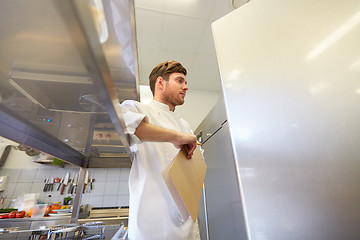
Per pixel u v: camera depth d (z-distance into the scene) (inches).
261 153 24.4
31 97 16.0
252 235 22.8
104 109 15.9
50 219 74.1
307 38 23.6
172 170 18.0
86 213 98.1
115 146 44.3
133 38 23.9
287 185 21.5
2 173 106.3
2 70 12.0
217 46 34.2
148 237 21.5
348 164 18.0
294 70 23.8
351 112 18.7
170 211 23.6
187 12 73.3
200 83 119.6
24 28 8.6
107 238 49.9
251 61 28.7
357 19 20.3
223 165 42.1
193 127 114.4
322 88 21.1
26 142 28.7
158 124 28.0
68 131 27.9
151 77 34.2
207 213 51.9
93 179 115.1
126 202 112.7
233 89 29.5
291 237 20.0
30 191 105.3
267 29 28.2
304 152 21.0
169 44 88.4
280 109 23.9
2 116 20.4
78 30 8.3
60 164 111.6
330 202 18.4
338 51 20.8
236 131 27.6
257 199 23.5
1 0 7.3
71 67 10.8
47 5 7.3
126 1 17.5
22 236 68.7
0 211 84.1
